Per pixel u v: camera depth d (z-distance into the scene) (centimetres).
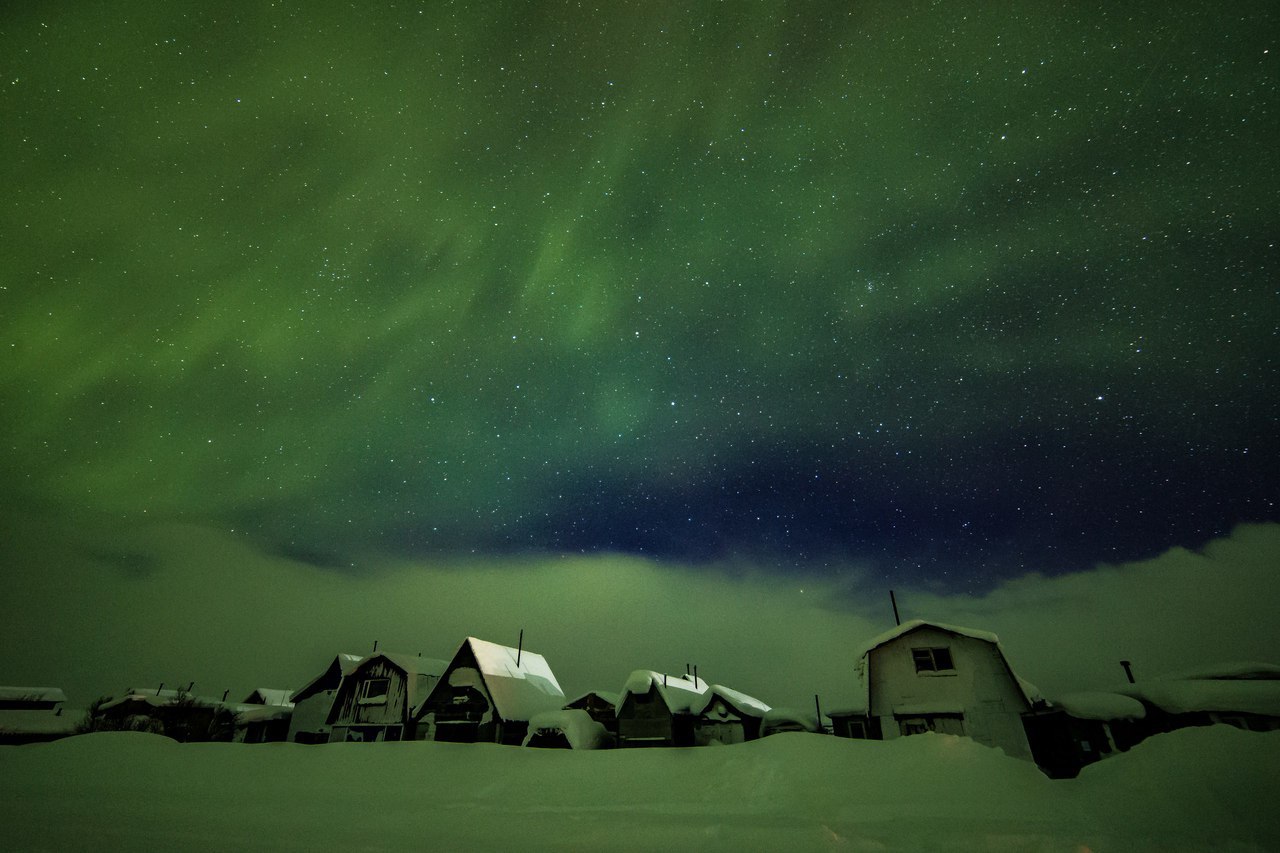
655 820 1246
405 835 1102
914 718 2334
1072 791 1291
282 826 1174
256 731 4109
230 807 1407
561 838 1082
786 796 1466
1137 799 1162
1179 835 964
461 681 3381
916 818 1174
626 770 1908
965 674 2348
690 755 1992
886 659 2470
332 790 1744
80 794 1570
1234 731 1280
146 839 1030
